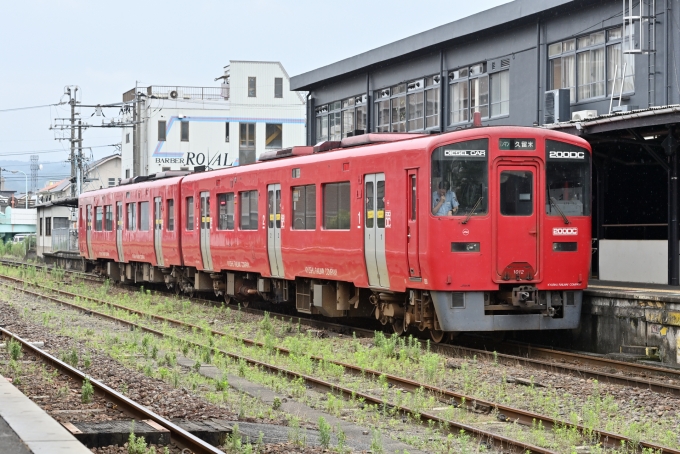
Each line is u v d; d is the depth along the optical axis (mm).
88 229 34688
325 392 11289
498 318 14273
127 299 24797
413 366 12812
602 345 14805
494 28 24734
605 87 21594
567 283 14523
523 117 24172
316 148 18406
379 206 15344
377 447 7906
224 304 23609
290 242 18609
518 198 14352
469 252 14039
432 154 13984
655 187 21250
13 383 11070
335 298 17750
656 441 8484
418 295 14805
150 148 62344
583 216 14703
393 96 30984
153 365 13312
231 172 21703
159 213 26547
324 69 34406
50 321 19656
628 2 20609
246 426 8883
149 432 8078
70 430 8133
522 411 9398
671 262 17578
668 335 13398
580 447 8219
